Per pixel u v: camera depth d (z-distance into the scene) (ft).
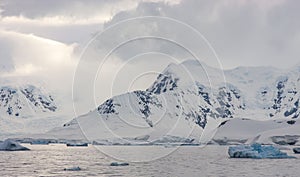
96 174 376.27
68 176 362.33
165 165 472.44
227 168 435.94
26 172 394.93
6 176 365.61
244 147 643.45
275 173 388.37
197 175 374.02
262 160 556.92
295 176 367.86
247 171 406.41
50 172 393.29
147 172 394.32
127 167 444.96
